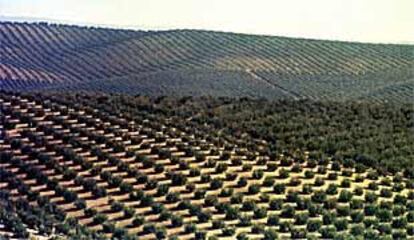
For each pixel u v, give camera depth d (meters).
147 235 43.09
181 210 47.28
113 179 50.56
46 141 57.75
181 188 50.91
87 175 52.53
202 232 42.38
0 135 58.59
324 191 50.69
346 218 46.41
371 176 54.34
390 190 51.72
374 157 57.69
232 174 53.06
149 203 47.81
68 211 46.66
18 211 43.44
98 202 48.16
